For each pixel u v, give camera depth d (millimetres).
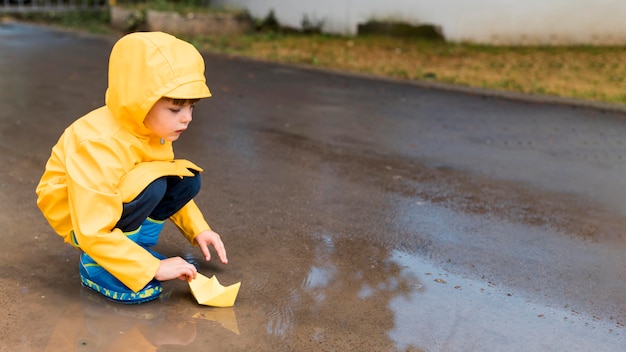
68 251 2555
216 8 8914
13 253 2521
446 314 2330
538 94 5457
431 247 2730
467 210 3078
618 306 2424
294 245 2686
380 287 2451
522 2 7266
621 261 2703
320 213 2963
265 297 2359
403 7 7855
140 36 2137
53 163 2236
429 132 4254
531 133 4328
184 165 2291
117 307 2270
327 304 2342
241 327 2211
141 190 2174
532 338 2244
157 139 2256
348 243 2725
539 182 3445
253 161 3525
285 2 8508
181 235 2713
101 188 2133
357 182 3324
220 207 2961
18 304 2254
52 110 4332
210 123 4211
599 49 6996
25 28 8648
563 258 2705
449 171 3537
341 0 8164
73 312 2234
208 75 5867
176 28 8070
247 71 6148
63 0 10242
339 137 4031
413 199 3162
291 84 5641
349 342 2178
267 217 2896
